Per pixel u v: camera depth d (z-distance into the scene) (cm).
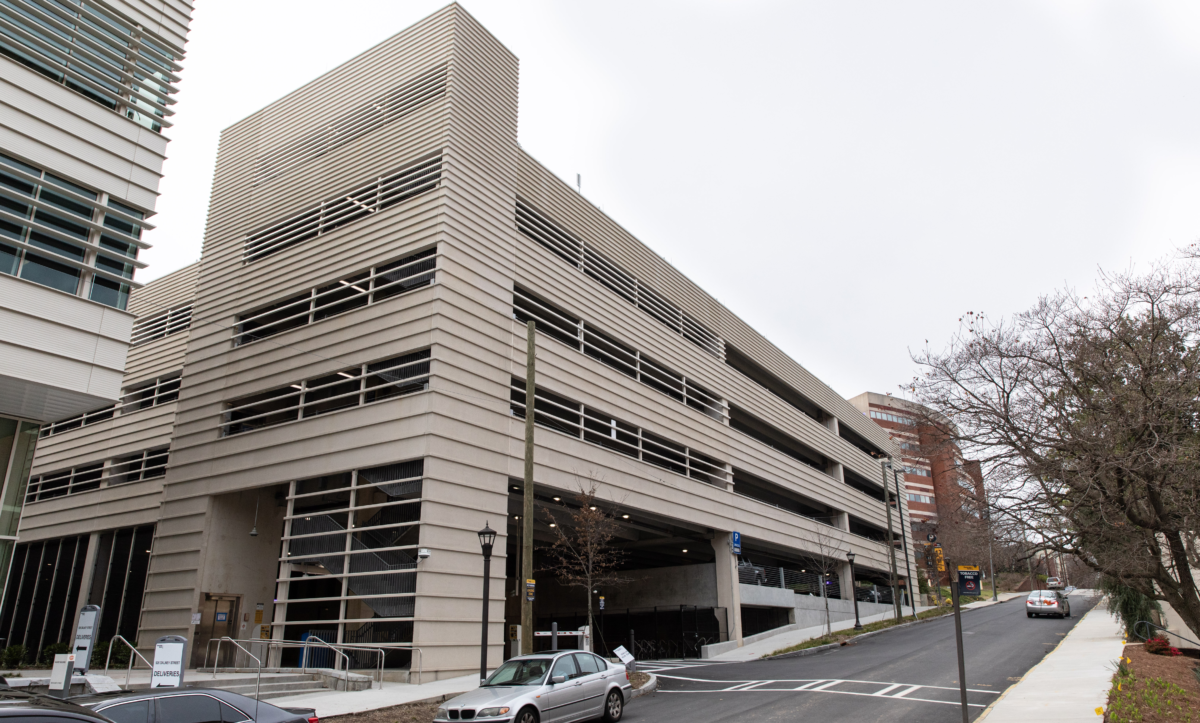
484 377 2402
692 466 3494
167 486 2712
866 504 5544
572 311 2917
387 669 2039
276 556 2634
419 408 2202
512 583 3647
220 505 2566
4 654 2634
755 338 4466
